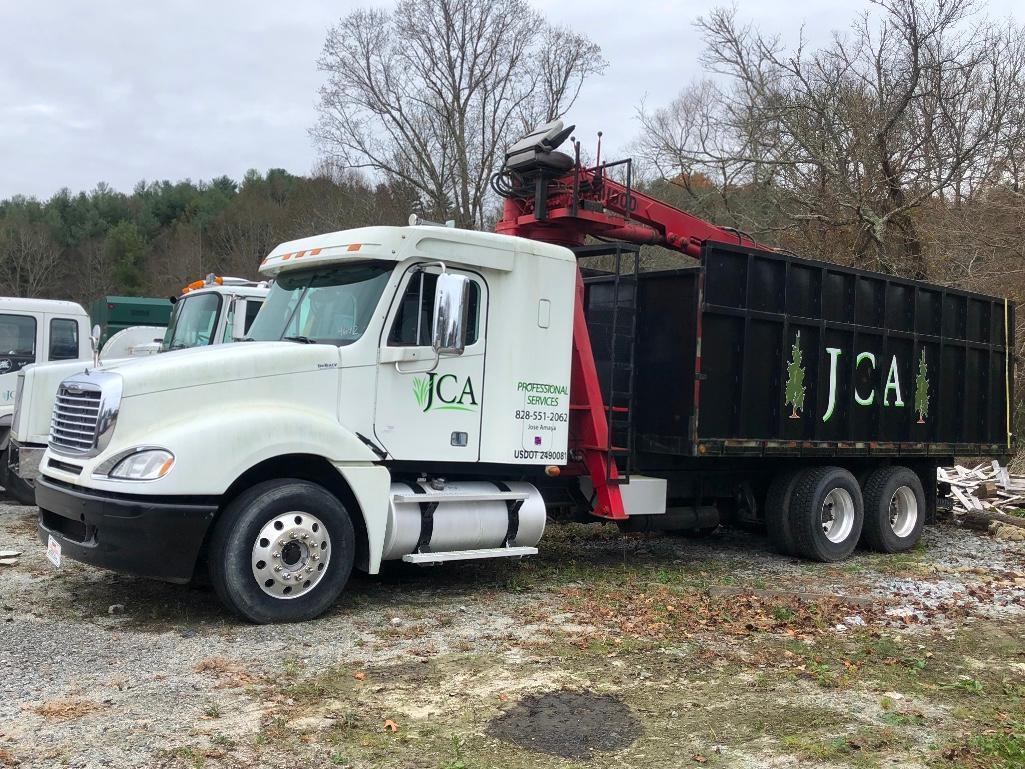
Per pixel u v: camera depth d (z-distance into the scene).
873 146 24.45
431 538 7.06
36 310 11.29
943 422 11.03
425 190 35.03
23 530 9.37
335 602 6.97
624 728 4.68
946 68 23.72
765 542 10.88
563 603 7.23
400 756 4.21
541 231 9.06
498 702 4.96
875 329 9.97
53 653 5.52
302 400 6.56
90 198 71.19
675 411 8.56
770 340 8.98
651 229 9.66
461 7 33.84
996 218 21.81
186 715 4.61
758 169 26.02
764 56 25.77
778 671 5.69
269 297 7.69
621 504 8.41
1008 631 6.90
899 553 10.34
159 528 5.86
